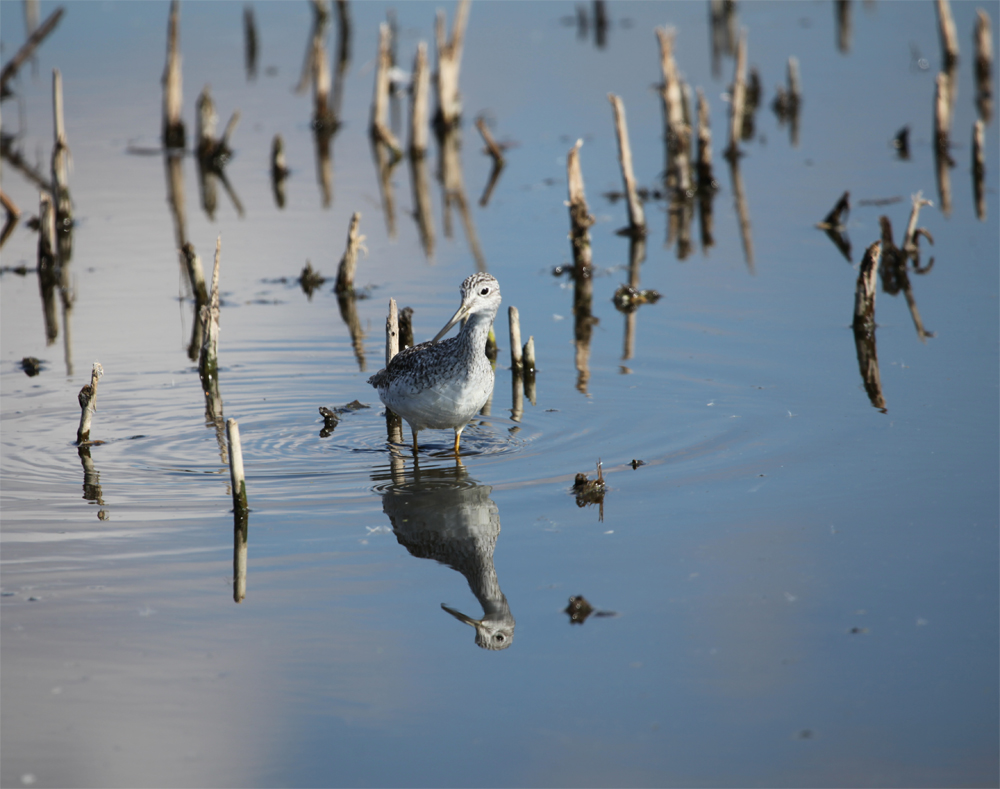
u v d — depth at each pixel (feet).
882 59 125.90
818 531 36.58
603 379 52.16
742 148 99.19
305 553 36.40
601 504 39.34
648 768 25.96
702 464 42.27
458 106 109.60
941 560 34.30
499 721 27.78
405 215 83.71
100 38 137.49
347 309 63.98
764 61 126.82
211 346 52.11
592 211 83.92
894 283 64.49
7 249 76.95
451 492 40.75
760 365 52.80
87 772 26.05
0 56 126.00
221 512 39.37
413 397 42.19
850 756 26.12
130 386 52.08
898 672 28.99
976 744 26.37
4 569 34.91
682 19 151.12
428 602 33.40
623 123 76.02
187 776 26.02
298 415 48.88
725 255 71.87
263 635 31.60
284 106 116.47
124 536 37.40
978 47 110.83
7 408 49.01
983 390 48.39
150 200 87.81
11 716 28.02
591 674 29.50
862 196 82.38
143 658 30.45
